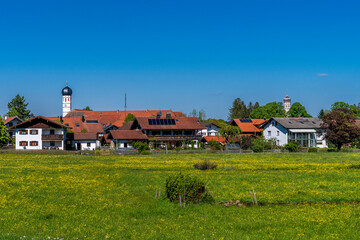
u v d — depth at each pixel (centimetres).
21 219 2262
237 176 4088
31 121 9706
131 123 11506
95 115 15900
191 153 8106
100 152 7794
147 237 1923
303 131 10512
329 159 6419
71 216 2345
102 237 1927
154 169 4897
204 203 2719
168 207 2597
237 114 19125
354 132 8900
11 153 7881
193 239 1898
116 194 3052
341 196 3002
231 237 1956
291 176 4122
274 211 2542
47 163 5669
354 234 2027
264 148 9019
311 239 1931
